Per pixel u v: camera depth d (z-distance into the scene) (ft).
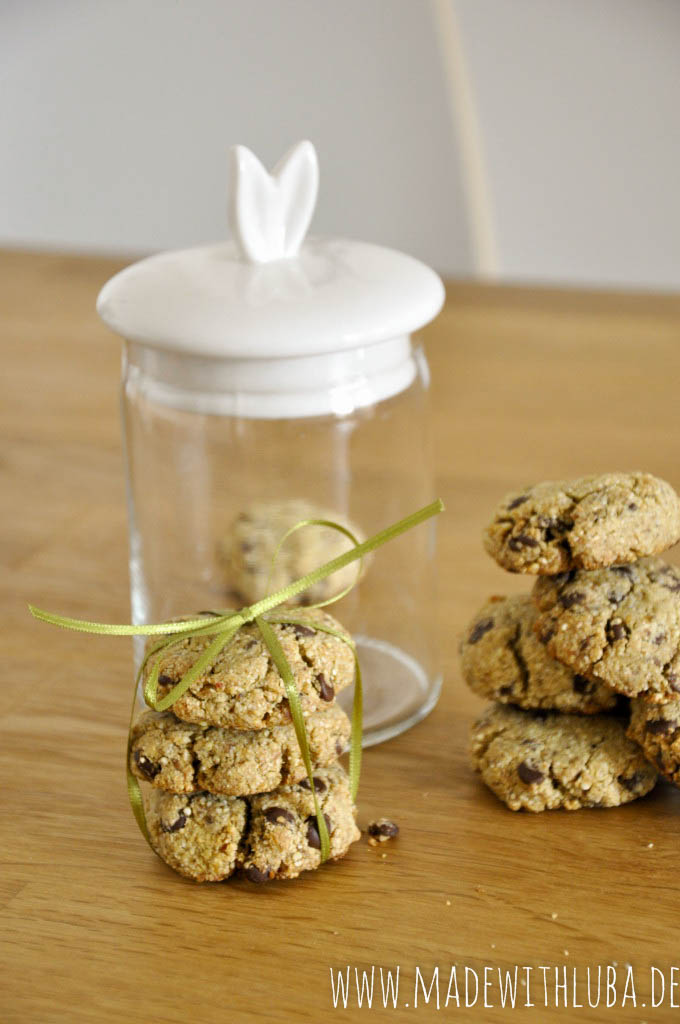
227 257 2.30
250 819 2.13
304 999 2.00
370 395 2.27
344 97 4.79
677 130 5.48
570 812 2.23
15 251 4.48
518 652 2.25
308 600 2.34
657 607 2.16
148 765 2.10
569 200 5.75
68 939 2.06
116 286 2.25
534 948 2.05
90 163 5.32
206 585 2.37
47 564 2.78
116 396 3.36
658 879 2.13
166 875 2.15
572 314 3.85
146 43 5.07
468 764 2.32
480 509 2.88
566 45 5.46
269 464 2.30
